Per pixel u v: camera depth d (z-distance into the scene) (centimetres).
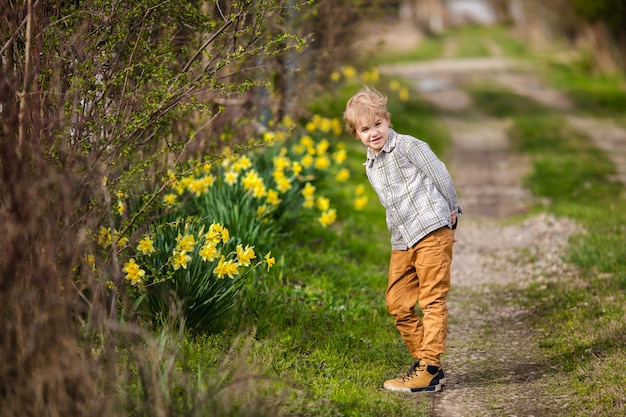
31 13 402
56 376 339
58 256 425
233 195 738
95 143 469
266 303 594
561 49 4031
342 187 1138
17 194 363
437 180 476
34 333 346
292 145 1011
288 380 456
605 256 825
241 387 395
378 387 500
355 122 484
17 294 350
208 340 520
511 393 499
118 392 383
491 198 1274
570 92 2636
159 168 600
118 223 520
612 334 569
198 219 518
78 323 450
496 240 1005
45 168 389
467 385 518
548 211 1113
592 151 1647
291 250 777
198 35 603
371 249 887
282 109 1053
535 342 607
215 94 537
